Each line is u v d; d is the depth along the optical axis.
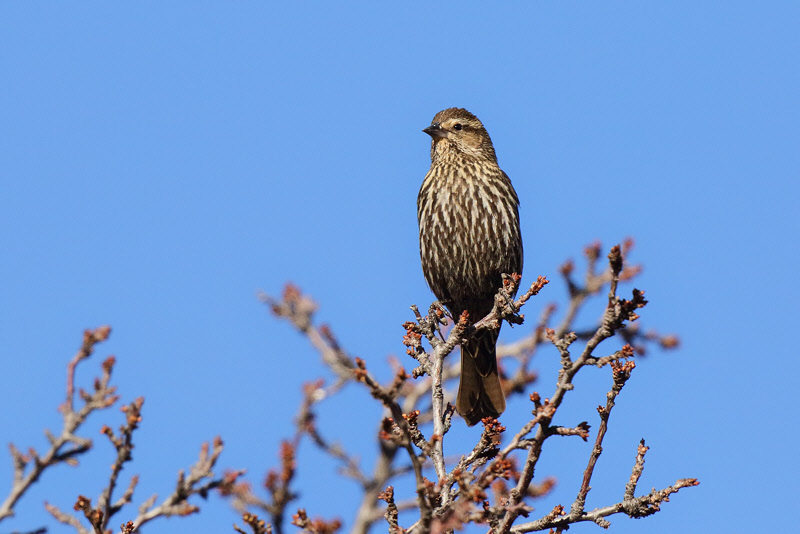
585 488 8.71
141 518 9.93
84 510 8.61
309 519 7.29
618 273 7.88
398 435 7.73
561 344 8.20
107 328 11.27
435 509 8.02
